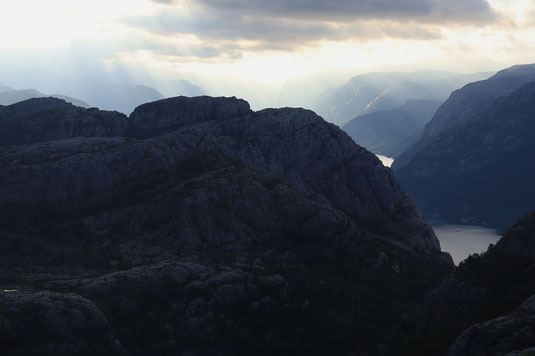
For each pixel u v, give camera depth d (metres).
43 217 125.56
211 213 130.50
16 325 77.25
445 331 72.44
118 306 92.44
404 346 76.81
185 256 120.00
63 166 133.38
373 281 121.31
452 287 77.12
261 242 129.12
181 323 93.31
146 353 86.25
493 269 75.06
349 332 98.44
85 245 120.62
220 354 90.69
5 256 108.44
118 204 131.75
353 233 132.38
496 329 56.75
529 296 66.56
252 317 97.88
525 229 76.50
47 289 92.25
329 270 121.56
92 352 79.12
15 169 130.38
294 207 134.12
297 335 96.69
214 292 99.38
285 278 110.00
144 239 125.69
